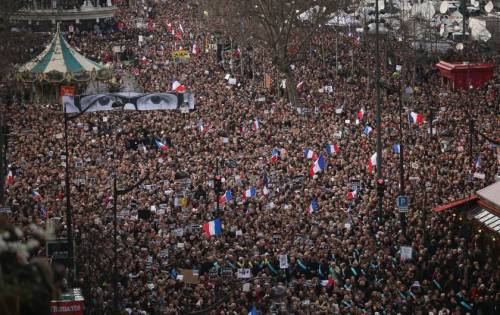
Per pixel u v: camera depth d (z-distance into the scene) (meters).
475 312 48.78
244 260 52.22
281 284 49.25
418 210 63.75
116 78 126.94
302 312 45.25
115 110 102.62
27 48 142.62
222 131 94.06
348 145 85.88
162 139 90.75
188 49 164.12
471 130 77.81
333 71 137.12
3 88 118.12
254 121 97.12
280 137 90.50
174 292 47.72
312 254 52.62
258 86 129.25
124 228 59.25
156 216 63.44
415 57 126.25
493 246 57.78
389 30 134.50
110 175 74.75
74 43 172.88
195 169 77.06
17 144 87.00
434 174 73.44
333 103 112.06
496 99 109.75
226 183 71.81
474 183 70.62
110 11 199.50
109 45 170.50
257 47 154.88
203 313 43.69
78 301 35.72
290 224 59.25
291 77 120.00
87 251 50.22
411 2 171.00
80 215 61.41
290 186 70.94
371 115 100.38
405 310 46.41
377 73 68.00
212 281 49.59
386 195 67.50
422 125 94.44
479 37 148.75
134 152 85.00
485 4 176.50
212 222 56.41
